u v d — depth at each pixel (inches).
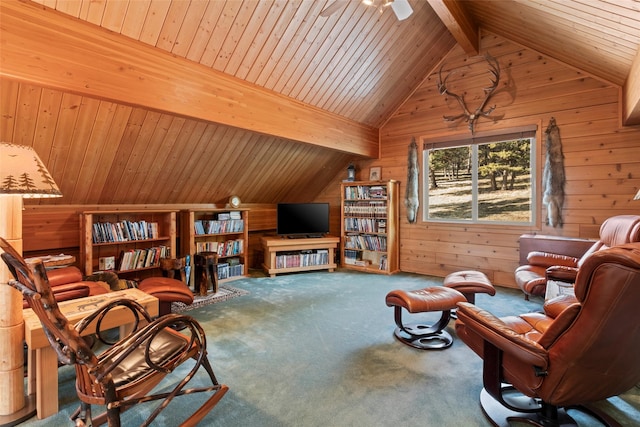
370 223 214.4
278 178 211.0
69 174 128.0
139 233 155.3
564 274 112.3
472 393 77.0
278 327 116.8
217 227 187.3
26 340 69.5
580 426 65.2
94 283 110.2
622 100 139.8
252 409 70.5
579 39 122.2
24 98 97.7
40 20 82.4
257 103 138.0
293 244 201.8
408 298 99.7
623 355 51.1
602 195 147.6
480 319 67.2
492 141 178.4
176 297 113.8
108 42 94.0
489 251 179.6
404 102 209.5
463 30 157.0
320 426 65.2
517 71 168.7
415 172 204.7
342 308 137.6
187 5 99.0
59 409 70.5
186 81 112.9
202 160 160.9
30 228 128.4
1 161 61.5
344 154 219.6
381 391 77.7
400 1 102.6
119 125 121.9
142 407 70.9
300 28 125.6
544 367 55.0
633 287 45.1
